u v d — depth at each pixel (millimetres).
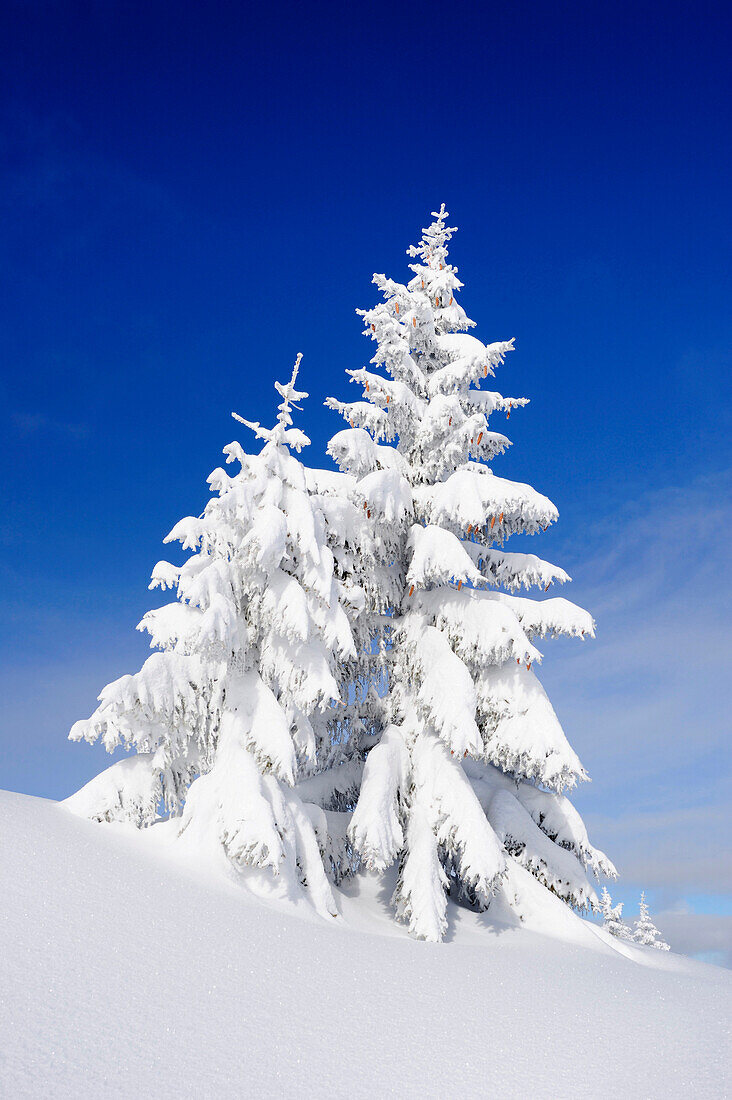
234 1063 5078
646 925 23094
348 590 13648
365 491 13812
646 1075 5449
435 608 15227
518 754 13883
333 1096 4785
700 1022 7148
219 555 12945
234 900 9680
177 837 11188
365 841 12281
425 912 11461
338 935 9516
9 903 7203
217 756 11883
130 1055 4922
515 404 16203
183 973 6660
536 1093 5098
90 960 6441
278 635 12477
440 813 12992
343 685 15586
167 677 11625
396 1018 6484
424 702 13641
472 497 14055
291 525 12328
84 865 8930
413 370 16078
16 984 5625
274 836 10516
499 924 12773
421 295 16578
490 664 14852
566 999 7730
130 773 12039
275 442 12930
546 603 15172
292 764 11367
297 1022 6035
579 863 14398
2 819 9703
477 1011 6961
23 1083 4305
